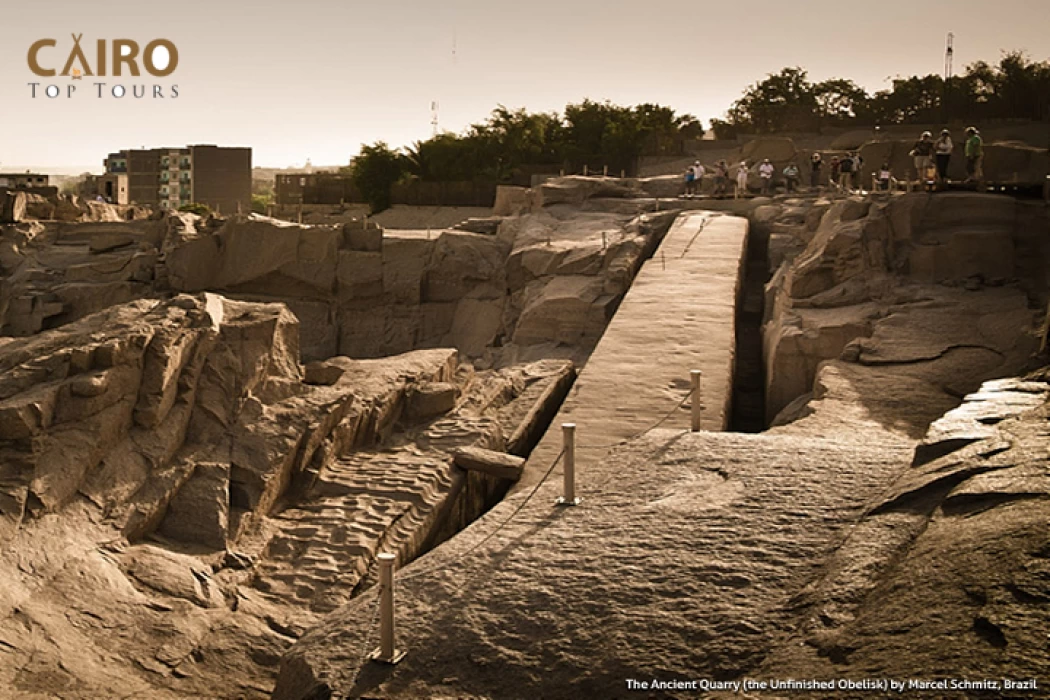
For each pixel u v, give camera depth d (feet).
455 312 109.29
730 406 63.10
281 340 51.21
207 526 39.91
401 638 22.25
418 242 110.52
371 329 110.52
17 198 129.80
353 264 110.32
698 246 91.56
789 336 64.85
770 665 18.92
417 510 44.96
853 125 192.75
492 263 108.99
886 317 64.64
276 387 48.60
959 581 19.15
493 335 104.12
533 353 87.51
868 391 53.57
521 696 19.77
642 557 24.59
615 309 90.07
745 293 93.71
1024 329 59.62
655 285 80.18
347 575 39.27
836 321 65.26
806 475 29.37
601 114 197.77
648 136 187.62
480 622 22.41
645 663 19.89
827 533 24.79
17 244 122.01
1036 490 22.13
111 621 32.71
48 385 39.29
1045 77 181.06
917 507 24.29
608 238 103.24
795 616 20.76
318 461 47.14
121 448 40.73
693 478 30.42
